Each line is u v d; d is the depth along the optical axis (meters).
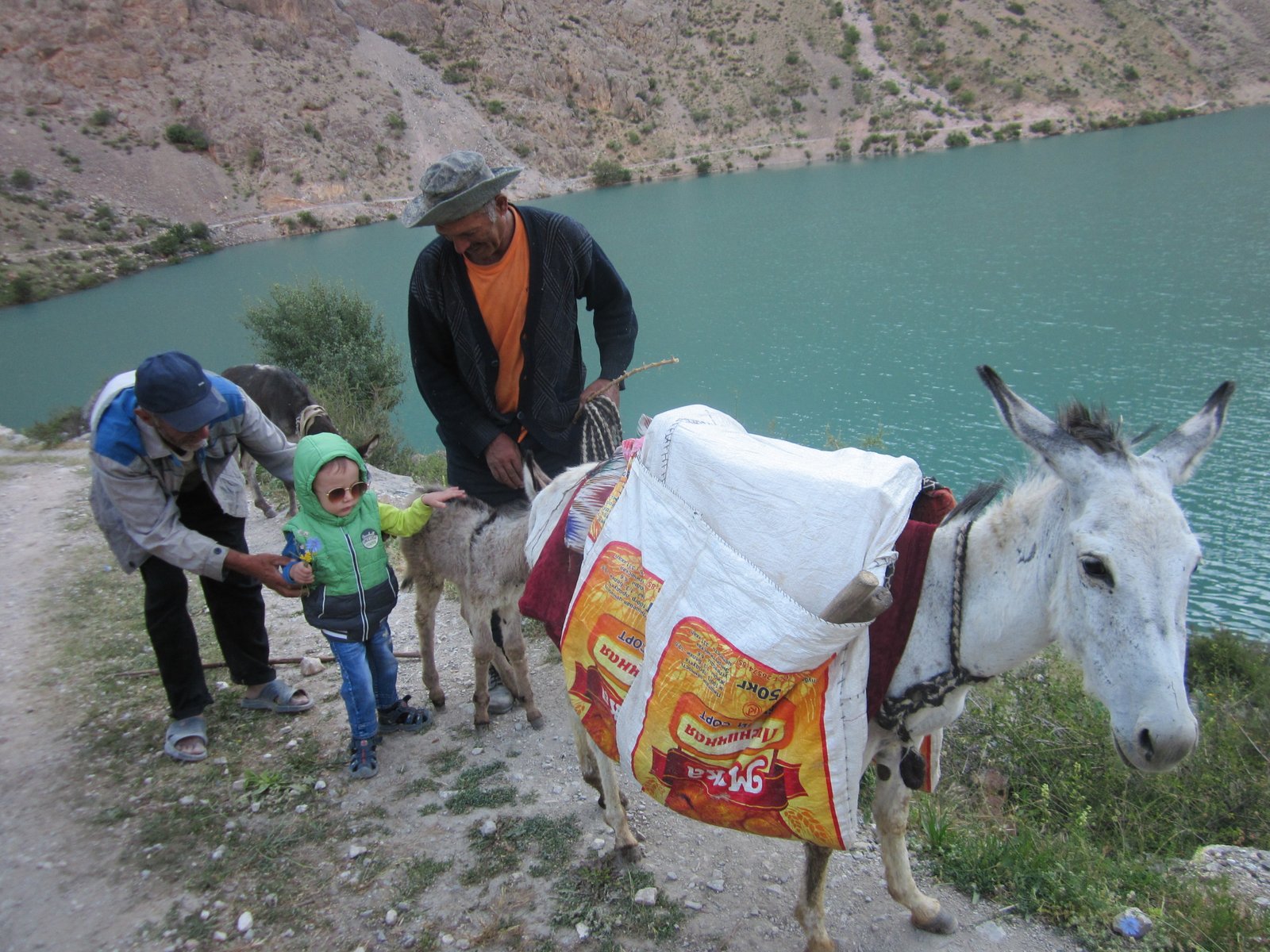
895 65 106.62
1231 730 6.02
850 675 2.64
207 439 4.09
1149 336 30.06
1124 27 111.19
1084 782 4.80
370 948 3.48
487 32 100.00
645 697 2.87
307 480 4.14
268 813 4.27
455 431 4.39
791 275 45.38
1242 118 89.62
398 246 58.06
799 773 2.68
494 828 4.05
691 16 114.69
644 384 29.38
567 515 3.44
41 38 71.44
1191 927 3.30
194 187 69.50
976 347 31.03
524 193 85.56
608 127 97.75
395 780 4.49
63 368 35.66
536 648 5.82
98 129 70.06
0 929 3.67
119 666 5.69
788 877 3.72
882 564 2.58
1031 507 2.58
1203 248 41.88
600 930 3.49
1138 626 2.21
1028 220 53.84
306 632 6.18
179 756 4.66
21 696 5.40
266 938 3.57
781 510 2.69
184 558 4.15
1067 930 3.37
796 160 93.88
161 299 47.94
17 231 58.09
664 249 55.19
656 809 4.18
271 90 78.44
